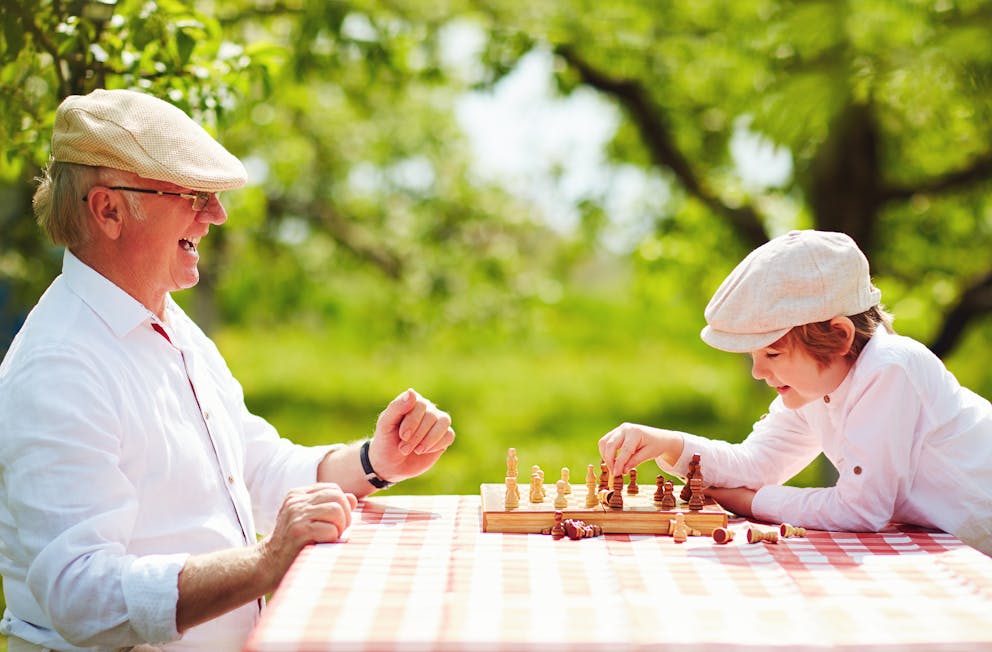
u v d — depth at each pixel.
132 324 2.09
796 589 1.69
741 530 2.12
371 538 1.99
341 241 9.19
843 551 1.93
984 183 5.56
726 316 2.10
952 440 2.12
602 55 5.83
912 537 2.04
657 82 6.13
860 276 2.11
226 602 1.89
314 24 4.58
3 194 5.26
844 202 5.31
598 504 2.14
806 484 7.77
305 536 1.92
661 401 12.35
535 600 1.62
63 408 1.91
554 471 8.63
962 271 6.43
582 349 16.27
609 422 11.23
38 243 5.34
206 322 11.73
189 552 2.08
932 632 1.49
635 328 16.67
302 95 5.51
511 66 5.64
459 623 1.52
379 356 12.31
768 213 6.43
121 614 1.84
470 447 9.68
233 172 2.17
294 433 10.01
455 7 5.34
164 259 2.14
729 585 1.71
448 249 8.73
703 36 5.59
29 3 2.81
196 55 3.10
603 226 7.37
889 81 1.94
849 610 1.59
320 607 1.58
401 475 2.39
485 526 2.06
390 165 9.26
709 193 6.22
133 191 2.07
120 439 2.00
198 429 2.19
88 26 2.86
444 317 8.60
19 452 1.90
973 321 5.84
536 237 8.89
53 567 1.84
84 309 2.07
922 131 5.18
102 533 1.88
